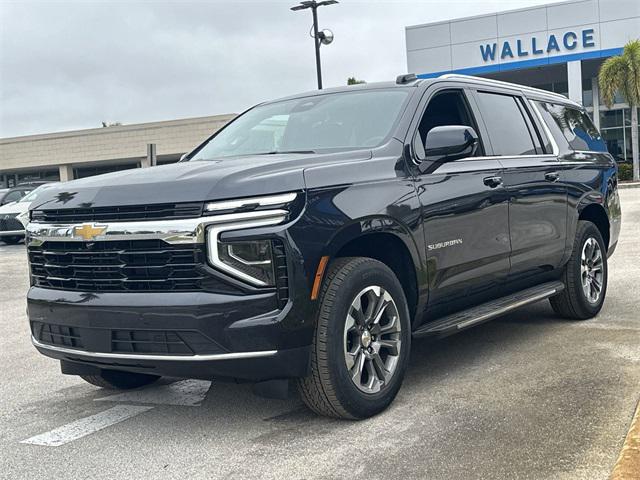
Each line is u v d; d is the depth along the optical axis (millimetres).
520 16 39719
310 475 3242
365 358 3918
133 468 3473
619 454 3246
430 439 3590
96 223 3742
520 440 3514
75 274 3873
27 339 6949
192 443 3766
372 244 4234
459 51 41000
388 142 4344
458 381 4594
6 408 4637
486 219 4832
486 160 5020
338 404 3766
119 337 3693
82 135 46969
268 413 4188
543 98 6246
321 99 5133
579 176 6121
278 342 3514
